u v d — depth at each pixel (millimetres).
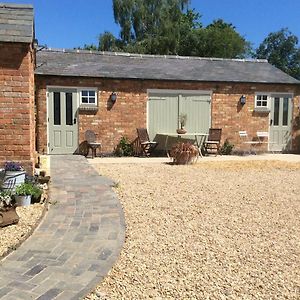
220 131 15250
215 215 5777
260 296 3254
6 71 6695
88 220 5195
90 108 14273
